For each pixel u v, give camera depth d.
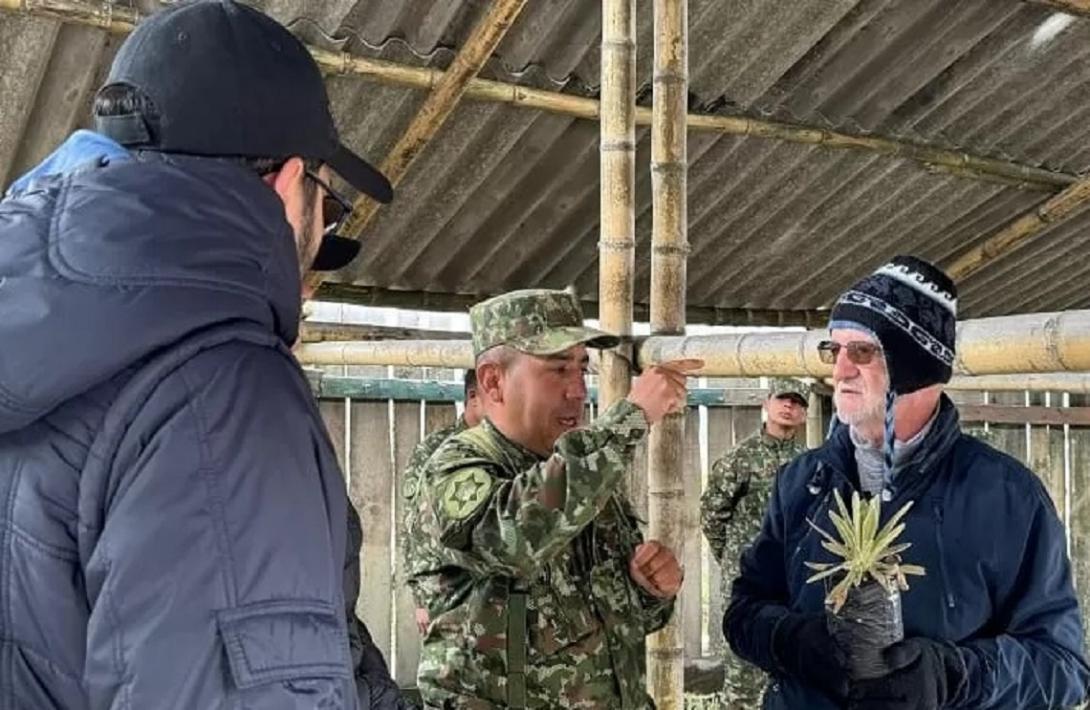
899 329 1.56
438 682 1.92
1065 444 6.52
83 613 0.85
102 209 0.86
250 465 0.85
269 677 0.81
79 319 0.81
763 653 1.74
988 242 6.38
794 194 5.63
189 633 0.80
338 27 3.95
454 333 5.92
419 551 2.04
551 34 4.31
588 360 2.32
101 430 0.85
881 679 1.47
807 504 1.81
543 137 4.82
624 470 1.84
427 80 4.12
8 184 4.27
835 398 1.68
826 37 4.76
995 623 1.64
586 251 5.72
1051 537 1.61
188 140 0.94
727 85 4.86
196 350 0.86
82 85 3.87
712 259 6.05
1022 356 1.41
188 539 0.81
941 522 1.62
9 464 0.87
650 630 2.11
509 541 1.80
